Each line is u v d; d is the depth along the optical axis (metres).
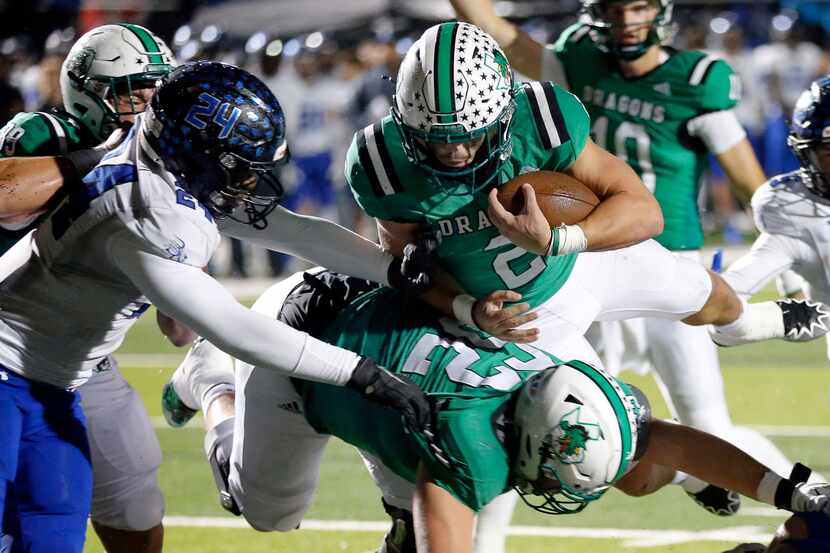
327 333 11.98
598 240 10.66
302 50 35.84
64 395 11.30
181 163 10.23
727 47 39.06
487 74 10.35
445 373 10.91
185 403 14.29
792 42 38.75
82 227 10.38
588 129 11.16
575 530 15.23
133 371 25.16
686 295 12.72
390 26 42.78
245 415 12.46
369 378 10.50
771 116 38.75
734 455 10.96
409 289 11.49
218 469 13.25
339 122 35.38
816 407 21.30
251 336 10.40
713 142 15.65
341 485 17.33
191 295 10.26
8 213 10.47
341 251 12.01
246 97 10.27
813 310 13.32
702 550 14.47
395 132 11.09
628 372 24.48
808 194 13.32
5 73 39.56
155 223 10.14
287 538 15.05
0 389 10.89
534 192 10.62
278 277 35.59
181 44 35.38
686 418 14.94
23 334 10.91
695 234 15.87
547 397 10.27
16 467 10.88
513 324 11.12
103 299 10.82
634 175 11.26
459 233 11.37
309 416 11.94
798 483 10.77
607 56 15.84
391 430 11.00
